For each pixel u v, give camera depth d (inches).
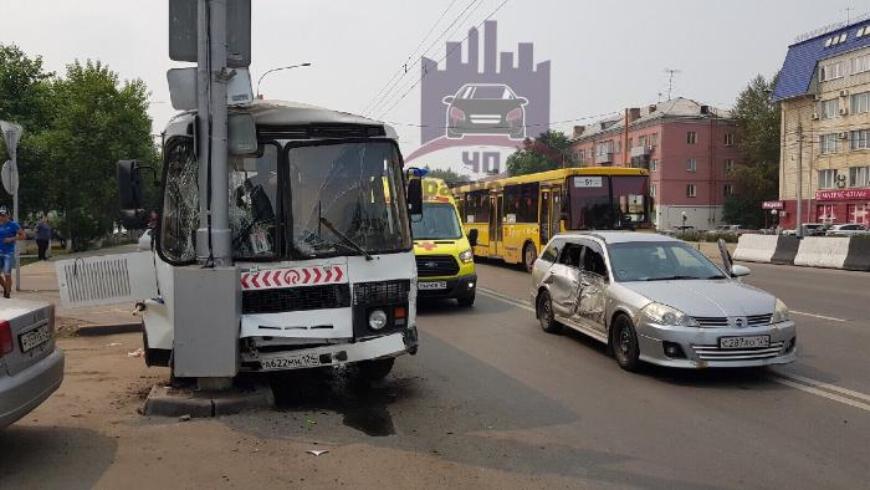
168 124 259.6
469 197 1053.8
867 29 2186.3
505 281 717.9
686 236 1950.1
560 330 408.5
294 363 245.3
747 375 301.3
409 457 200.8
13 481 180.4
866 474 187.3
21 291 622.2
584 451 206.1
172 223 252.5
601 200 733.3
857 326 423.2
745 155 2977.4
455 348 366.9
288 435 220.2
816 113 2363.4
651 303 297.7
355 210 256.4
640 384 287.4
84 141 1325.0
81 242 1428.4
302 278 245.8
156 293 264.7
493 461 197.6
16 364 186.1
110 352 358.3
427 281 497.7
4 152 1253.7
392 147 266.4
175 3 245.4
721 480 183.2
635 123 3088.1
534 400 263.7
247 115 245.1
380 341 251.0
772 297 303.0
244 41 250.4
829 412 245.6
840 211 2258.9
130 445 209.2
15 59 1434.5
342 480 182.9
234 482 181.0
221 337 236.7
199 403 238.8
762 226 2913.4
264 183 250.4
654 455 202.4
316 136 255.4
